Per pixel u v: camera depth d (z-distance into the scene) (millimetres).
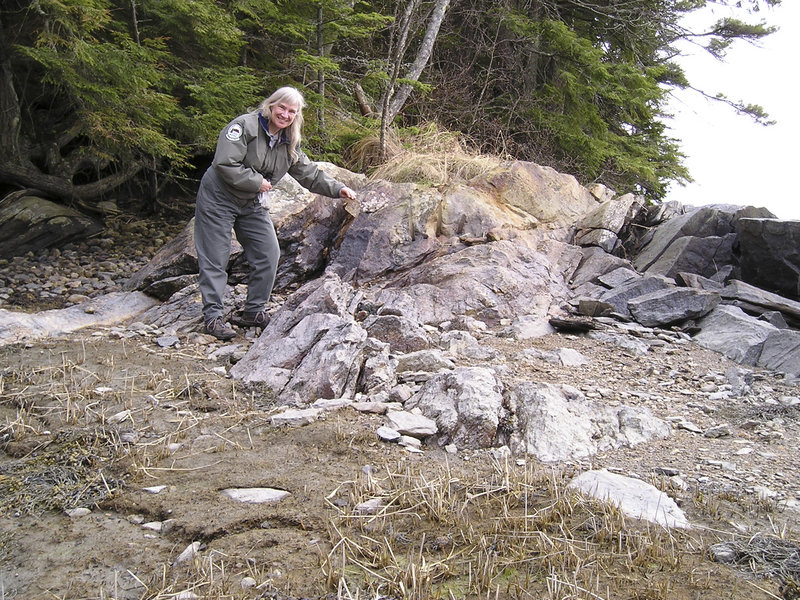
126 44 8039
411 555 2809
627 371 5469
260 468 3600
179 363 5223
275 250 5824
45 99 9969
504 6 13117
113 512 3232
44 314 6133
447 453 3908
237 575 2693
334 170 7984
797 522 3197
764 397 4996
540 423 4051
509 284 6660
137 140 8148
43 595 2621
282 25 9539
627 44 14156
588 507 3203
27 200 9023
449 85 12531
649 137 15516
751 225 7203
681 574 2717
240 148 5320
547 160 12461
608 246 7918
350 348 4777
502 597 2572
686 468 3805
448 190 7645
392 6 12492
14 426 4043
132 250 9070
